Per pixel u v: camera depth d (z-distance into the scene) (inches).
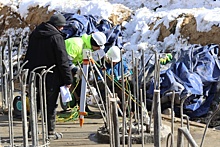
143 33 1109.7
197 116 737.6
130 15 1195.9
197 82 745.6
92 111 654.5
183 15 1074.7
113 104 312.3
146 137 505.0
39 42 506.0
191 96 731.4
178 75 756.6
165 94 727.1
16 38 1227.2
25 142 376.8
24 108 371.9
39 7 1242.0
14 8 1275.8
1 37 1255.5
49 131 524.4
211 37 984.3
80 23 894.4
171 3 1358.3
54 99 516.4
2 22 1275.8
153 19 1133.1
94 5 1203.2
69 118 617.9
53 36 503.5
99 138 525.7
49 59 504.4
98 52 585.6
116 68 637.3
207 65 784.9
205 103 748.6
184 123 612.1
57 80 510.0
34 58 508.7
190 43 1015.6
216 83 764.0
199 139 539.2
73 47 587.8
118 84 628.1
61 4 1230.3
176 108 730.2
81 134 551.8
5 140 510.0
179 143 275.6
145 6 1373.0
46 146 446.6
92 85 660.1
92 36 587.8
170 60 796.6
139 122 519.8
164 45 1048.8
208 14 1029.8
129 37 1130.0
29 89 377.4
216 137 548.7
